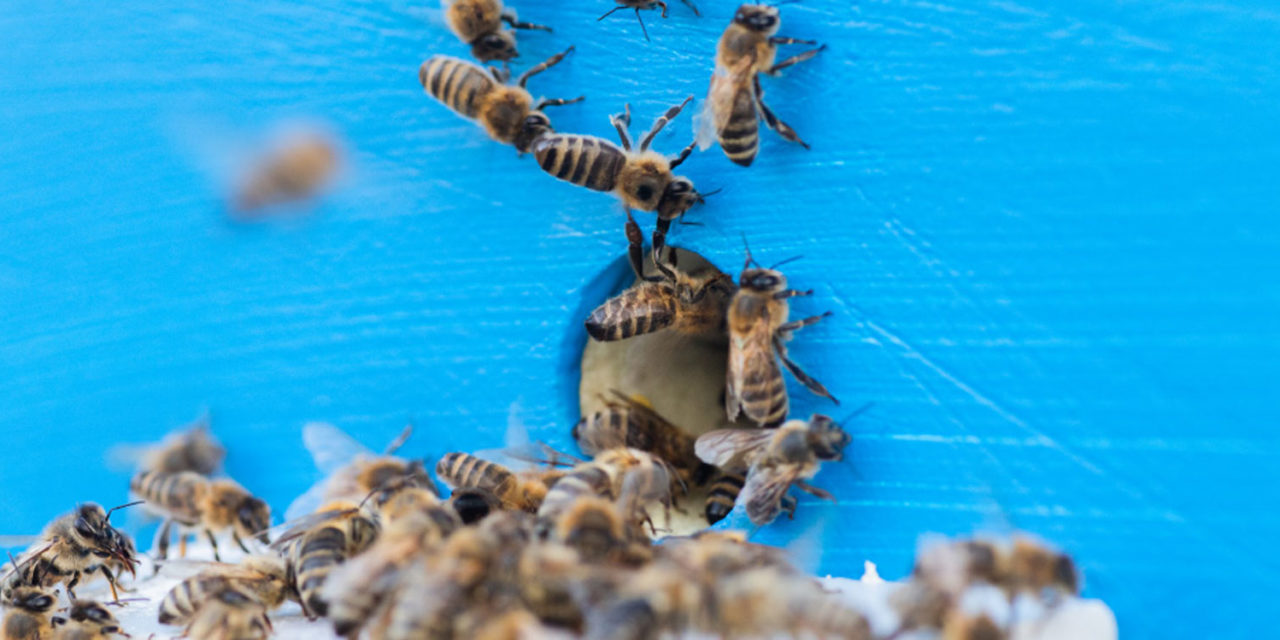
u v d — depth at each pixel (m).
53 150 0.30
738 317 0.28
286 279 0.30
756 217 0.29
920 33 0.28
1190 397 0.28
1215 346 0.28
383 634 0.27
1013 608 0.27
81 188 0.30
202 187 0.30
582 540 0.27
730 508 0.29
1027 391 0.28
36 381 0.31
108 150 0.30
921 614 0.27
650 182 0.29
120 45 0.30
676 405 0.31
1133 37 0.28
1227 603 0.28
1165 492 0.28
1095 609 0.27
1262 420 0.27
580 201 0.30
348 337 0.30
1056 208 0.28
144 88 0.30
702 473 0.30
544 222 0.30
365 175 0.30
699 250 0.29
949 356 0.28
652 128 0.29
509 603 0.26
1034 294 0.28
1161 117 0.28
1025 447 0.28
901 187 0.28
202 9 0.30
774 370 0.28
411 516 0.28
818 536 0.28
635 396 0.31
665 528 0.30
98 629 0.29
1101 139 0.28
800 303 0.29
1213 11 0.27
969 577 0.27
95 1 0.30
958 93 0.28
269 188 0.30
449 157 0.30
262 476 0.30
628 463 0.28
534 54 0.29
